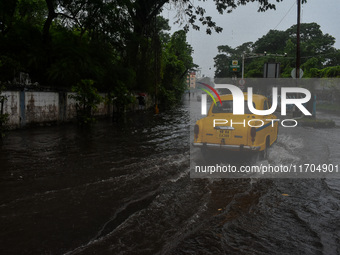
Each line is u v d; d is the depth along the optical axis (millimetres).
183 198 4359
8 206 3879
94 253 2797
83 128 11820
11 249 2840
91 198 4246
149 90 25141
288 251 2926
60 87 12688
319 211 3951
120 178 5223
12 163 6012
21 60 11727
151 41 23516
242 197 4465
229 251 2906
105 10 14250
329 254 2885
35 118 11375
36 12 17844
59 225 3373
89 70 12773
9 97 10055
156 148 8062
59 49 12312
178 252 2863
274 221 3617
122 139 9461
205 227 3414
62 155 6844
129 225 3402
